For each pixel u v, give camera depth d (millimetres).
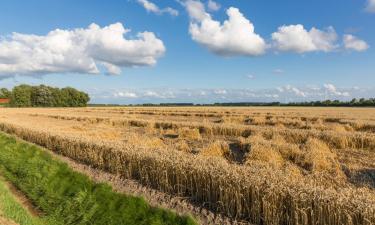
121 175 13344
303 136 18734
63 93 147125
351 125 28078
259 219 8352
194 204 9953
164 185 11188
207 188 9836
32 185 13000
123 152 13328
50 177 13453
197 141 20562
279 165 12867
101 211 9969
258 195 8391
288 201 7922
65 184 12570
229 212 9062
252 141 16656
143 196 10836
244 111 60281
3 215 9617
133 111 66875
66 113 64812
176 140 21250
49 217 10156
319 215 7316
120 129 30547
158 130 27734
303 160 13508
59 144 19359
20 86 146875
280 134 19828
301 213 7562
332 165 12898
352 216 6867
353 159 14500
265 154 13852
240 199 8805
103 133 23922
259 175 9078
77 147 17031
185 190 10633
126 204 9992
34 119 48500
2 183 13531
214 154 15320
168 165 11102
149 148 14070
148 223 8875
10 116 58031
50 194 11789
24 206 11359
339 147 17297
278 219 8000
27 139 25531
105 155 14633
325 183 11078
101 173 13977
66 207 10555
